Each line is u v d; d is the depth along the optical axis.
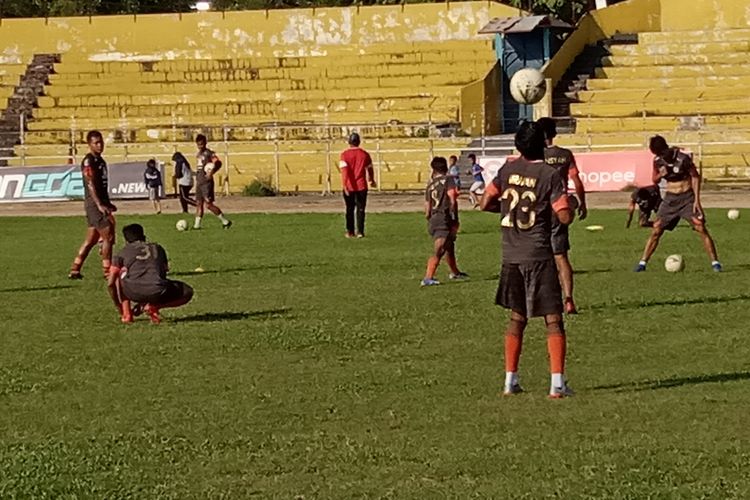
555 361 26.94
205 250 65.06
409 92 133.75
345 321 38.75
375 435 24.12
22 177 117.19
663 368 30.19
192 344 34.97
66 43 150.88
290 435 24.31
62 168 117.31
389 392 28.09
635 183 105.81
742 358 31.25
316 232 76.69
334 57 142.00
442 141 123.56
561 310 26.91
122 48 150.00
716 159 117.19
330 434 24.31
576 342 33.97
